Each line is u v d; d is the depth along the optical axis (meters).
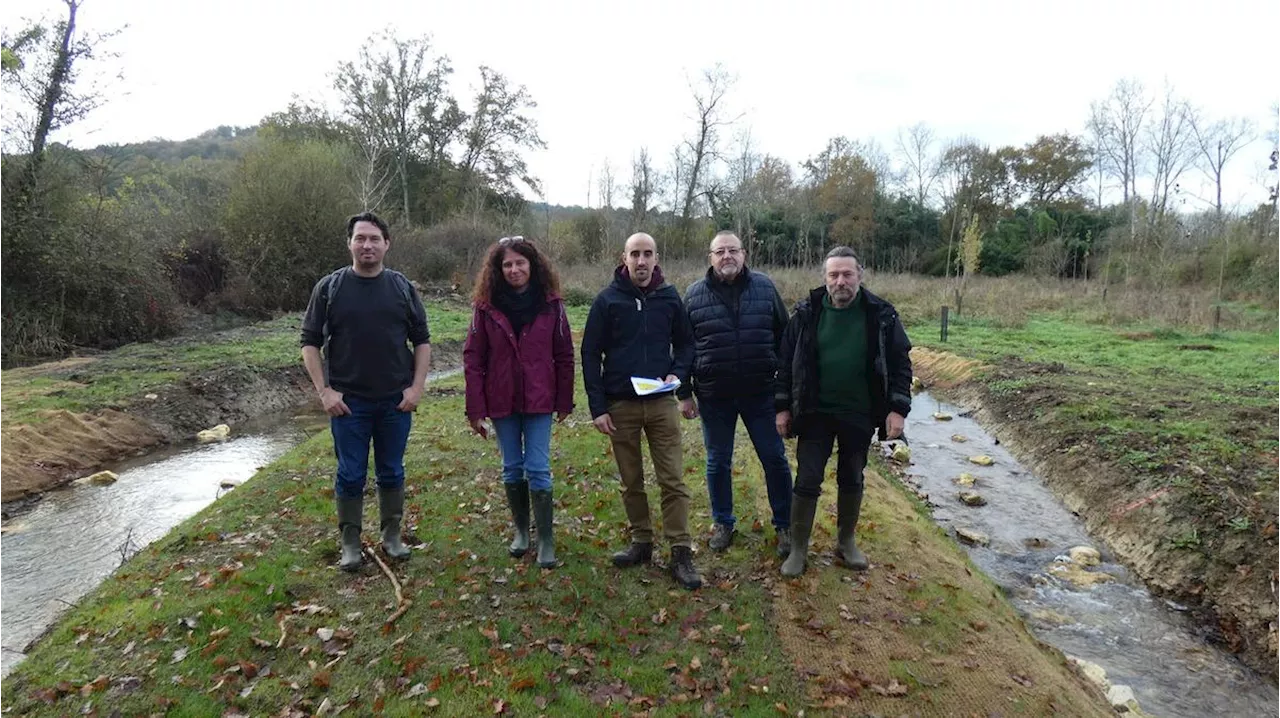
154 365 12.41
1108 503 7.36
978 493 8.27
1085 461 8.31
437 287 26.23
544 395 4.54
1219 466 7.26
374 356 4.46
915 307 24.36
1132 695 4.51
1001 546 6.91
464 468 7.04
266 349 14.50
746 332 4.79
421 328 4.73
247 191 22.25
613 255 30.11
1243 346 15.88
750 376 4.81
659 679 3.69
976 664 3.99
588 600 4.35
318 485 6.41
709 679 3.70
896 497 7.06
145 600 4.28
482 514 5.74
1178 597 5.85
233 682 3.53
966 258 24.72
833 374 4.54
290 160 22.91
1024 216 41.59
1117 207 38.03
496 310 4.49
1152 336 17.73
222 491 7.71
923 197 46.84
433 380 13.37
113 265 15.24
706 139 37.62
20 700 3.38
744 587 4.60
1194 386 11.59
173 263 20.16
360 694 3.48
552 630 4.05
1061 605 5.78
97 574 5.59
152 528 6.61
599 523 5.63
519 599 4.34
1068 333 18.98
